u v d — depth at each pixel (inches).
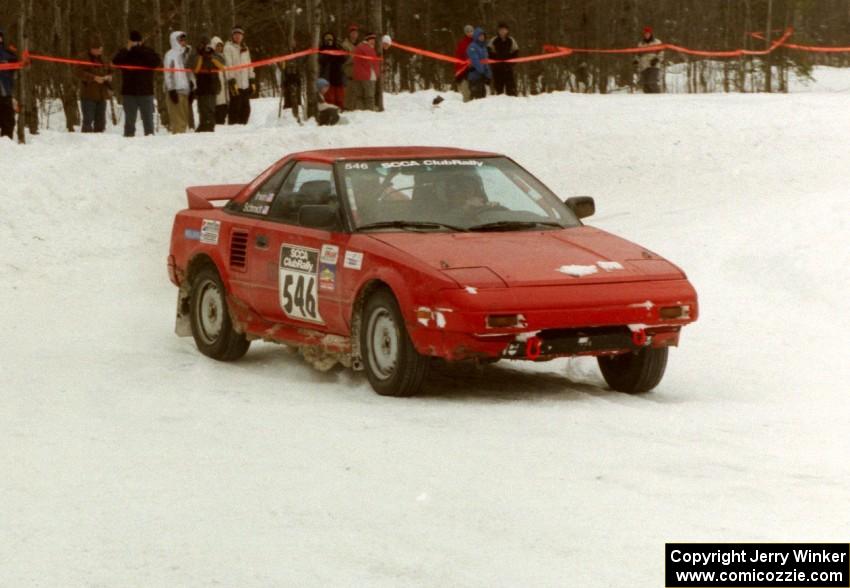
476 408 420.5
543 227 482.3
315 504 310.8
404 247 446.9
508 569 263.0
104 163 963.3
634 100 1577.3
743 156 1140.5
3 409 430.9
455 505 306.7
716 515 294.5
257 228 508.1
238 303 518.9
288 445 371.6
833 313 617.3
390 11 2807.6
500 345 421.7
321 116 1427.2
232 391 460.1
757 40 2503.7
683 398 457.7
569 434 377.7
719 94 1791.3
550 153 1163.9
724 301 645.9
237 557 274.7
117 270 765.3
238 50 1507.1
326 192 486.0
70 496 324.2
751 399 453.1
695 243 775.7
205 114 1360.7
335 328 473.7
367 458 353.4
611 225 879.7
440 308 421.7
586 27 2332.7
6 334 590.2
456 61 1662.2
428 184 486.3
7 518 307.3
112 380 480.7
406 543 280.4
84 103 1339.8
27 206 855.1
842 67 2684.5
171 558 275.7
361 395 449.7
